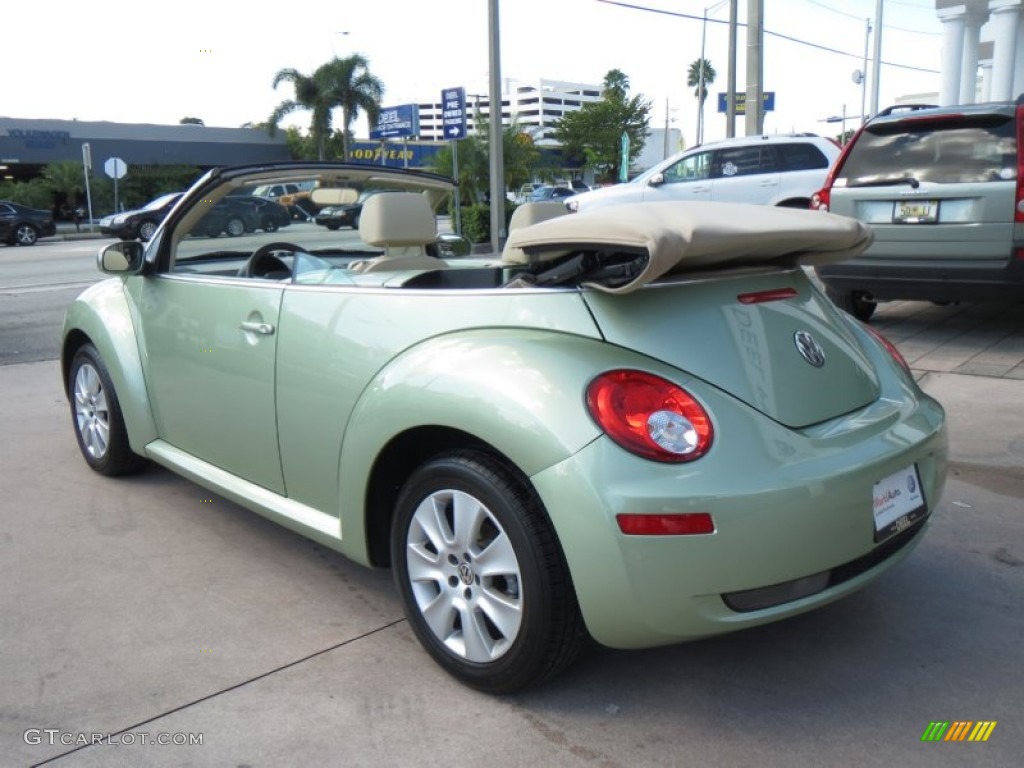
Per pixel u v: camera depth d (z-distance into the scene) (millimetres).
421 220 3836
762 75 16125
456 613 2709
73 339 4727
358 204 4285
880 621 3086
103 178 42000
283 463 3297
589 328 2449
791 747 2418
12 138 40188
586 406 2295
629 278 2555
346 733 2500
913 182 6676
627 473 2232
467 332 2641
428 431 2689
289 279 3363
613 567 2246
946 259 6594
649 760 2371
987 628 3027
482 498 2508
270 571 3547
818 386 2623
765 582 2297
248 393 3393
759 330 2619
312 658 2893
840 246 2932
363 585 3418
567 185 42344
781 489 2273
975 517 3936
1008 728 2492
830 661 2842
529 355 2438
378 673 2801
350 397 2904
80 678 2781
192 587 3404
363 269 3639
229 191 3895
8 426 5668
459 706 2619
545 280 2875
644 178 14156
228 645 2975
